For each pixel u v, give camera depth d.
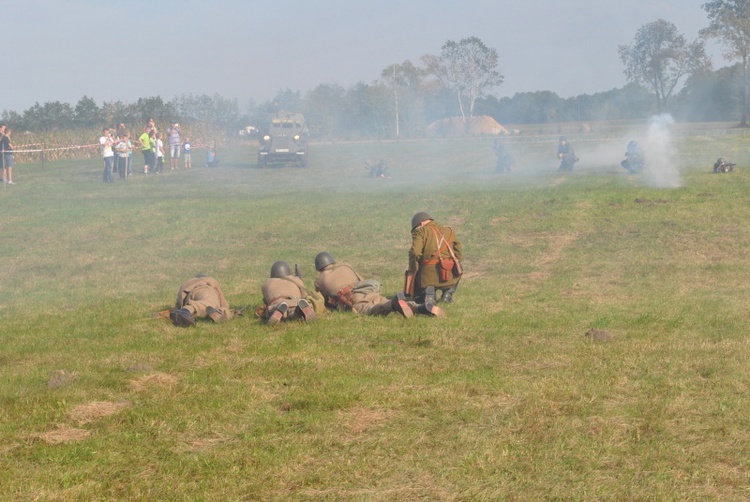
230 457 5.09
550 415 5.82
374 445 5.28
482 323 9.24
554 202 21.44
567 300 10.94
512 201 22.00
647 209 19.80
